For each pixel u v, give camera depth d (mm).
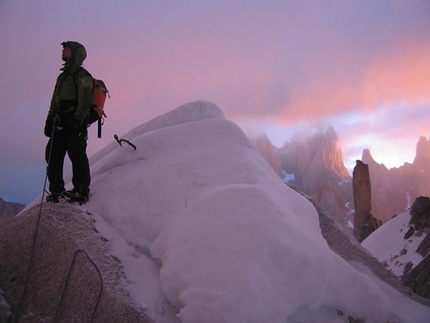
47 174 4535
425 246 20141
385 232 25047
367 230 29875
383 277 4797
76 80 4473
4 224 4223
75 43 4578
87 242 3854
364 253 5066
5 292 3883
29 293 3801
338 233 5254
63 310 3584
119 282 3580
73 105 4516
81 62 4594
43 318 3639
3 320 3721
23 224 4043
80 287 3562
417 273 14359
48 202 4418
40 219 4004
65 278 3674
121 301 3359
